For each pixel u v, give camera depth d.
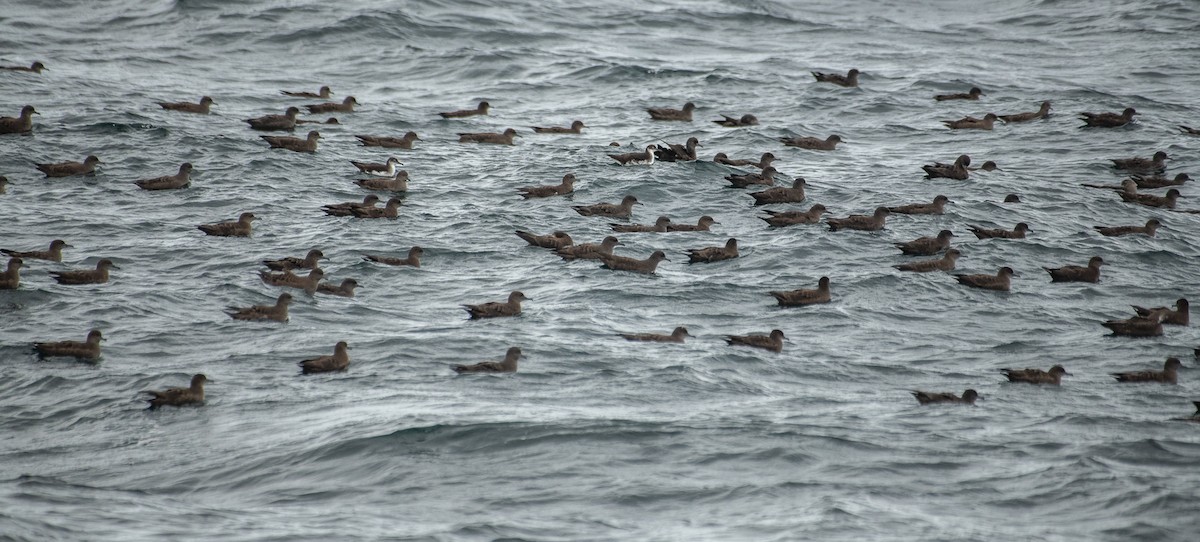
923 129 72.38
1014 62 91.69
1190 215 56.94
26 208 52.22
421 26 95.06
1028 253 50.19
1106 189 60.00
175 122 66.25
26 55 83.38
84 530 25.52
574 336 39.56
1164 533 26.38
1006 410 34.12
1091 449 31.06
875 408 34.16
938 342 40.28
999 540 25.84
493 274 46.38
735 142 68.44
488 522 26.41
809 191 58.66
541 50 91.38
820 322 41.88
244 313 40.22
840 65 89.56
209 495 28.05
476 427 31.31
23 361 36.03
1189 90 82.06
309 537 25.45
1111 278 47.69
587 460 29.80
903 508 27.47
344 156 62.84
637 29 100.44
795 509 27.30
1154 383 36.66
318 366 35.94
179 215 52.44
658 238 51.12
